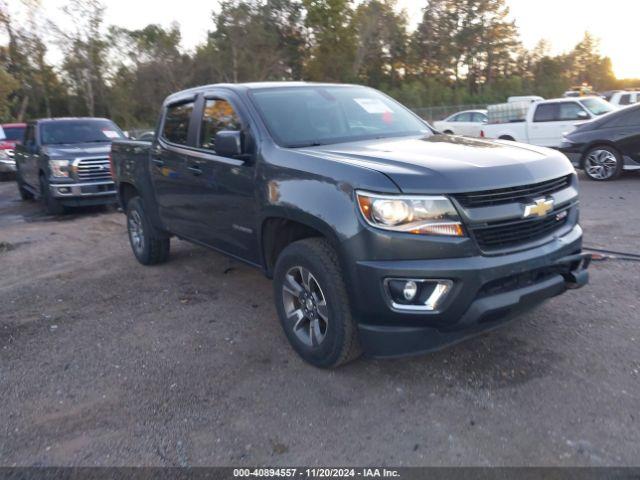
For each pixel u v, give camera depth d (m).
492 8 60.41
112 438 3.37
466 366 3.96
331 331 3.76
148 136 7.65
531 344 4.20
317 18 52.00
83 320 5.27
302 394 3.73
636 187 10.30
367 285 3.44
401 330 3.47
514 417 3.34
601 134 11.24
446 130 22.59
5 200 14.51
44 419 3.61
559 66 70.75
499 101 50.12
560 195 3.89
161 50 44.19
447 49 60.06
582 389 3.58
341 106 5.03
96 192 11.02
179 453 3.19
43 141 11.74
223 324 4.97
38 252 8.02
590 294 5.05
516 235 3.59
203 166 5.01
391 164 3.60
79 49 41.31
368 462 3.04
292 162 4.01
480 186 3.40
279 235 4.36
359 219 3.44
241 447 3.22
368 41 53.03
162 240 6.64
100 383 4.04
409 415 3.43
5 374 4.25
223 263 6.78
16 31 39.97
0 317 5.45
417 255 3.35
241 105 4.71
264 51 46.81
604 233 7.09
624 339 4.19
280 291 4.19
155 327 5.00
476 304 3.40
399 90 47.94
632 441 3.06
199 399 3.75
